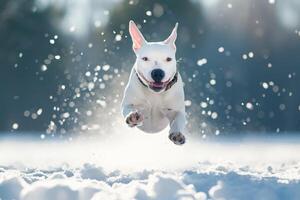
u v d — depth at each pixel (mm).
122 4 35000
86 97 16297
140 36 7660
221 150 14586
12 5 35188
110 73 25922
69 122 23000
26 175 6605
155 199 5145
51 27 35156
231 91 35625
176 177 6035
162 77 7316
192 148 13898
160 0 35344
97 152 10391
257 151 14625
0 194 5328
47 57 34500
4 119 33250
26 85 33938
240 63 36125
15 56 34531
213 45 35969
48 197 5043
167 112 7734
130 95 7625
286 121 36094
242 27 36312
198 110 13898
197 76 34969
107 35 34531
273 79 36375
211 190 5562
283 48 36594
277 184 5789
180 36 35562
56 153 13133
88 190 5152
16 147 16812
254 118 35469
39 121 33125
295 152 14070
